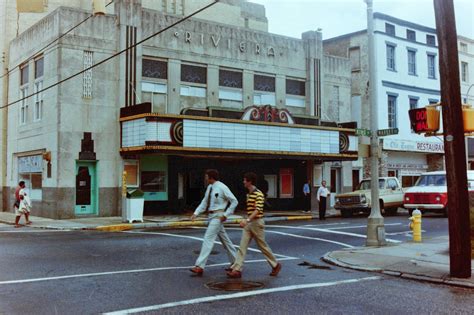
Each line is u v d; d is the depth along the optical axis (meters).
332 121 29.55
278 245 14.70
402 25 37.28
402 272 10.16
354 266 10.98
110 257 11.94
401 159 36.84
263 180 28.78
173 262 11.34
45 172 23.75
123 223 20.53
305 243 15.16
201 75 26.69
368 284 9.23
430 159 39.31
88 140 23.20
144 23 24.81
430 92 38.75
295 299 7.92
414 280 9.68
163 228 19.97
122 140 23.58
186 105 25.97
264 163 28.69
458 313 7.16
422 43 38.56
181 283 9.05
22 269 10.26
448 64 9.54
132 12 24.41
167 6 32.66
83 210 23.33
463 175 9.55
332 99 32.22
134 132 22.64
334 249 14.04
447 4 9.58
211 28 27.02
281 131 25.89
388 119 35.56
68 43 22.97
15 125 27.97
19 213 20.47
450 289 8.85
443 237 16.45
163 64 25.47
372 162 14.68
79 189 23.28
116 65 24.11
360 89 35.56
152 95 25.03
